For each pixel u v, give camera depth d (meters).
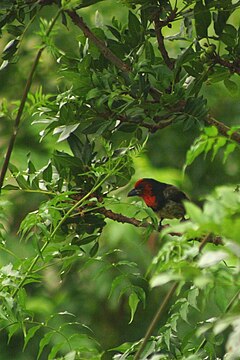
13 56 7.87
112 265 7.74
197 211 4.38
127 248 15.56
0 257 14.97
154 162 17.06
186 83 7.95
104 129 7.56
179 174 16.11
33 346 15.67
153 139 17.17
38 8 7.72
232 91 8.12
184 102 7.51
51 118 7.66
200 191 16.80
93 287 16.03
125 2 7.89
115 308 16.31
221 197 4.85
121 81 7.62
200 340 8.00
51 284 16.03
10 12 7.82
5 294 7.36
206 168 16.95
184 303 7.15
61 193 7.76
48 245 8.09
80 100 7.60
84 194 7.82
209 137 4.98
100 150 13.46
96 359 7.40
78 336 7.56
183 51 7.81
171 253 5.18
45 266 7.64
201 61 7.71
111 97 7.34
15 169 7.90
